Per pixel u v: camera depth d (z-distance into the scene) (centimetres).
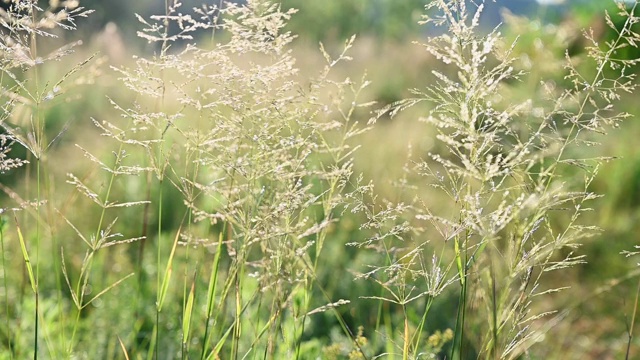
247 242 233
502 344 222
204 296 362
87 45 997
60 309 275
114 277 436
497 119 209
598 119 214
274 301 239
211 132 231
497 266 236
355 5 2222
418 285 438
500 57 213
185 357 244
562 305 490
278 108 226
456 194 213
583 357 422
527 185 213
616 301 493
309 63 1111
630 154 693
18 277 418
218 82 227
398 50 1390
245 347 312
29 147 246
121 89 830
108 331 363
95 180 589
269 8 234
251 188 225
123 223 552
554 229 588
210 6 233
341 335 381
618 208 643
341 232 494
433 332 395
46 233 460
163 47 232
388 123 863
